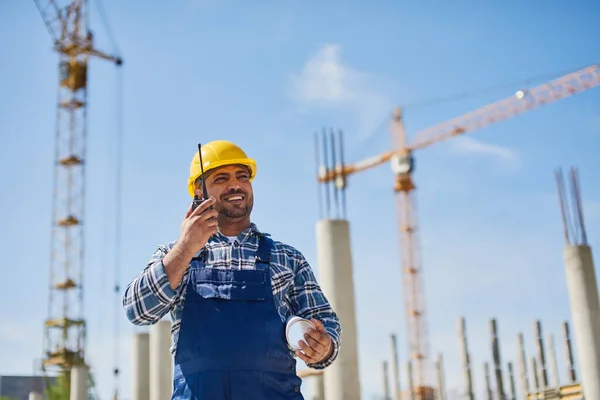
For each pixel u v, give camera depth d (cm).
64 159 4269
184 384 255
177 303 267
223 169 301
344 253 929
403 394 4788
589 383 1137
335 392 890
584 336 1157
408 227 5603
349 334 900
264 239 286
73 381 2277
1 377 6250
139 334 1741
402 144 5706
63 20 4431
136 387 1702
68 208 4225
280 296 275
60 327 4106
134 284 261
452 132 5441
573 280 1184
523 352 2619
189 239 258
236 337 255
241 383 251
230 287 264
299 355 261
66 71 4409
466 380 2727
